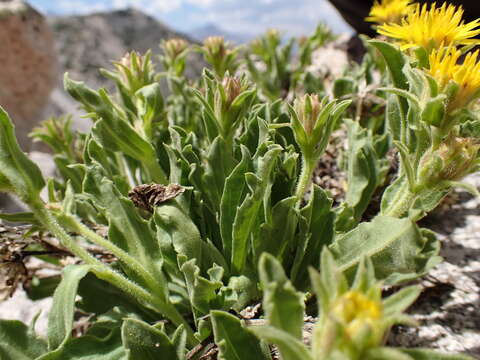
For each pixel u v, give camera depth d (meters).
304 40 0.27
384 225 0.09
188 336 0.10
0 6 0.34
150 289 0.10
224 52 0.18
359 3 0.25
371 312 0.05
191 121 0.17
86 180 0.11
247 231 0.10
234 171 0.10
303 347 0.05
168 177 0.13
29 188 0.09
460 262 0.11
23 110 0.35
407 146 0.10
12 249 0.12
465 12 0.19
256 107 0.13
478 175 0.14
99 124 0.12
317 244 0.10
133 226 0.10
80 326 0.12
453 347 0.09
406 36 0.11
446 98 0.08
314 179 0.16
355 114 0.17
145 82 0.13
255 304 0.10
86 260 0.10
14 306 0.14
